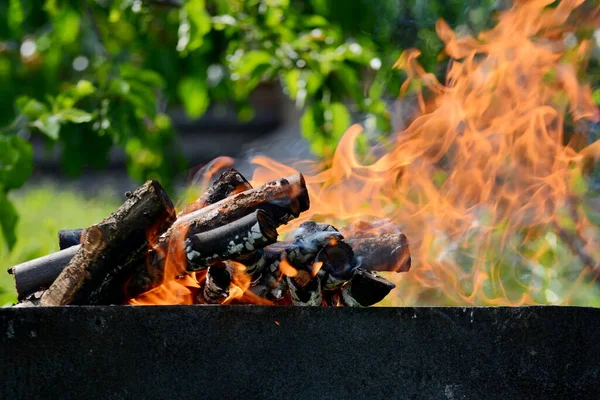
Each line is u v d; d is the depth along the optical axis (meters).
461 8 9.41
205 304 4.70
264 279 4.67
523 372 4.62
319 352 4.41
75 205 17.92
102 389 4.21
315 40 9.86
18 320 4.17
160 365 4.26
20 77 10.75
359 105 9.63
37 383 4.17
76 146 8.80
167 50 10.12
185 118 24.88
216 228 4.49
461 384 4.55
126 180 23.11
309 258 4.55
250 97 24.61
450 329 4.55
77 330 4.21
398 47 9.71
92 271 4.47
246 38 9.98
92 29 11.07
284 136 18.52
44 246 9.57
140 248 4.47
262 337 4.36
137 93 9.13
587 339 4.71
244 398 4.32
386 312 4.48
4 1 9.35
